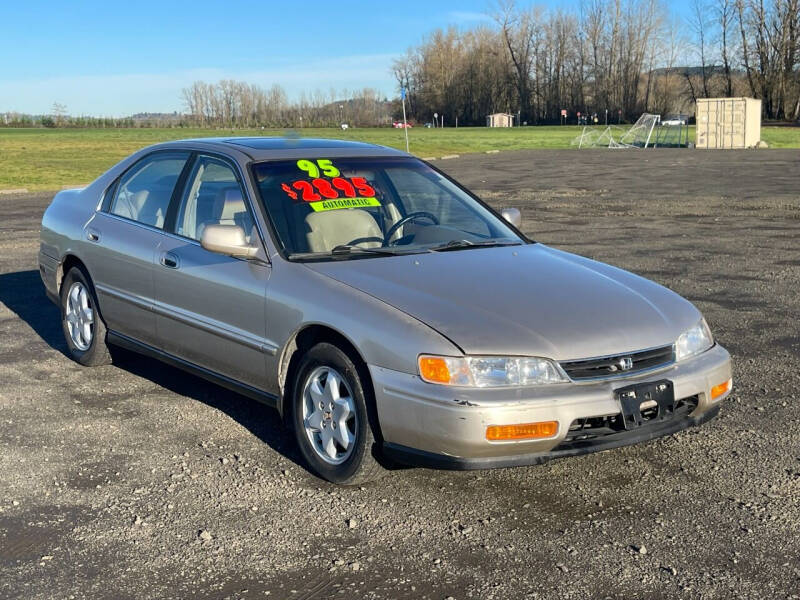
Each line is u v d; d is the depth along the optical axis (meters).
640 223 14.62
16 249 11.66
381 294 4.14
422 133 76.81
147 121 115.62
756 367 6.20
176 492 4.21
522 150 48.12
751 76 89.50
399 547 3.65
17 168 28.92
